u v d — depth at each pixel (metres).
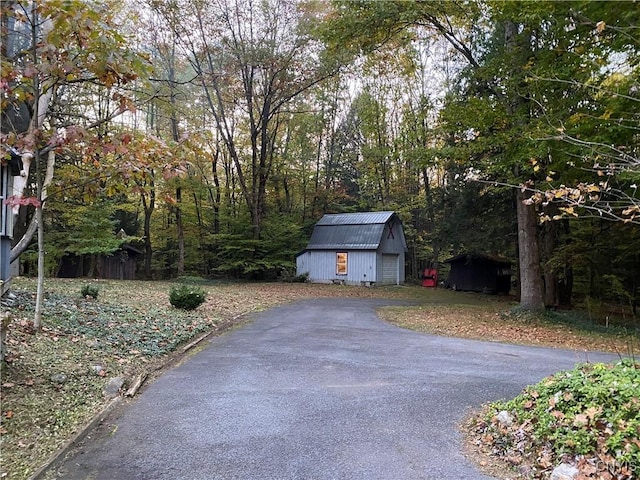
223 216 25.86
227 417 4.81
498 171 11.77
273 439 4.24
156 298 12.86
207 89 23.86
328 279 25.98
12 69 5.12
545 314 12.70
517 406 4.59
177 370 6.74
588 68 6.95
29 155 7.07
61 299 9.62
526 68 9.47
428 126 26.61
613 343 9.67
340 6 12.98
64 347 6.44
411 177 32.28
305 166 32.34
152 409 5.04
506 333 10.66
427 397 5.50
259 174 26.78
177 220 25.59
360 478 3.49
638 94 5.71
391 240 26.59
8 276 8.44
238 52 22.53
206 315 11.42
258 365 7.07
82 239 18.17
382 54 18.23
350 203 35.91
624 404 3.74
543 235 17.48
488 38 15.86
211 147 24.91
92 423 4.52
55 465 3.67
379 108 29.89
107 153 5.84
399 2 12.41
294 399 5.41
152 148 6.00
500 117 11.25
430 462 3.78
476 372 6.72
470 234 19.80
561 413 4.00
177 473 3.56
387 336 9.80
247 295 17.33
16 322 6.81
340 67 23.33
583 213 11.59
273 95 25.19
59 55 5.44
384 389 5.84
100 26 5.38
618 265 17.38
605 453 3.42
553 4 6.65
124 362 6.61
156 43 20.84
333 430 4.46
